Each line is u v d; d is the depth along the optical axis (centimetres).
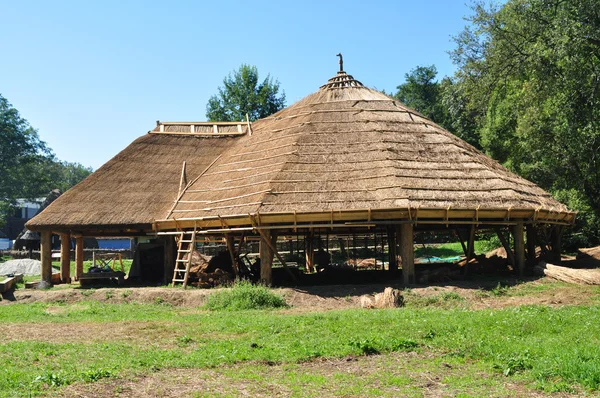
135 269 2817
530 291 1988
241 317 1645
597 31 2630
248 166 2677
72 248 6306
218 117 6862
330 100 3086
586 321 1359
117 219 2583
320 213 2180
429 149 2550
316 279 2614
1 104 7806
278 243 4603
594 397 871
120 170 2895
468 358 1117
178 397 915
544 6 2784
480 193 2273
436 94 7619
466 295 1956
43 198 8638
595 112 2969
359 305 1938
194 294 2130
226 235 2456
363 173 2362
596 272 2022
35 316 1822
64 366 1087
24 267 4016
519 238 2334
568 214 2628
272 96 6944
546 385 927
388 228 3216
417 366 1073
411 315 1533
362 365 1094
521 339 1219
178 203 2670
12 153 7812
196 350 1223
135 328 1520
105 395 923
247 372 1052
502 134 4294
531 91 3191
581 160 3362
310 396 912
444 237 5431
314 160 2484
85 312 1905
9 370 1051
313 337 1318
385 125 2717
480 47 3350
